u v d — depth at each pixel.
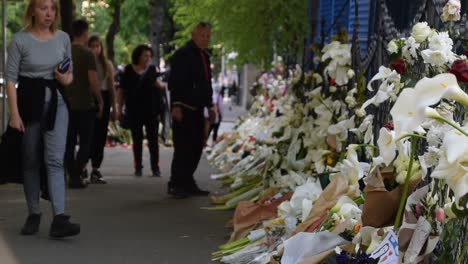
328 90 8.24
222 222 8.30
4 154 7.07
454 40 4.64
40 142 7.11
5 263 6.36
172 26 24.52
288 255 4.48
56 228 7.14
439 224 3.95
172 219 8.48
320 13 12.64
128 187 11.24
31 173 7.23
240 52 13.87
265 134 11.33
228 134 16.25
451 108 3.75
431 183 4.08
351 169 4.58
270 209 7.12
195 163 10.16
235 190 9.89
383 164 4.16
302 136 8.09
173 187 10.12
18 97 7.01
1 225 7.87
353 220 4.45
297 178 7.50
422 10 5.63
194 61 9.88
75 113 10.55
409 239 4.00
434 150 3.62
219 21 13.34
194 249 6.99
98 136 11.65
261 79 15.66
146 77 12.44
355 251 4.29
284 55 14.18
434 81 3.14
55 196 7.11
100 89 11.53
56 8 7.11
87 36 10.66
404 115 3.19
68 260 6.50
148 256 6.71
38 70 7.00
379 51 6.60
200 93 9.91
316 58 9.01
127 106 12.61
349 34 9.71
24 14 7.09
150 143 12.69
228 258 6.41
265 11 12.91
